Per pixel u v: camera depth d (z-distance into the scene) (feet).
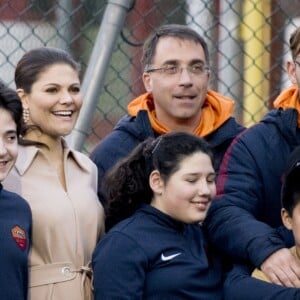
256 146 62.23
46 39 83.76
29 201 59.52
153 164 60.03
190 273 58.49
